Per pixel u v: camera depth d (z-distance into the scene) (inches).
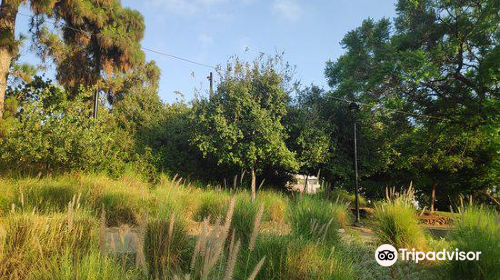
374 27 786.8
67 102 570.9
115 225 315.6
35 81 599.2
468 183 916.6
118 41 827.4
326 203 322.3
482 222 266.4
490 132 651.5
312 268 191.0
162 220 213.9
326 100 779.4
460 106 760.3
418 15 730.2
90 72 851.4
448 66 724.7
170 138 752.3
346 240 283.3
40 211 293.3
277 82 673.6
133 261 174.9
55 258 159.2
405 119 788.6
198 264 164.6
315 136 682.2
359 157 768.9
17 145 478.9
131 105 806.5
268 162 657.6
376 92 735.1
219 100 661.3
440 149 831.7
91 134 556.4
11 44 534.3
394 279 226.1
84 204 319.3
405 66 666.2
